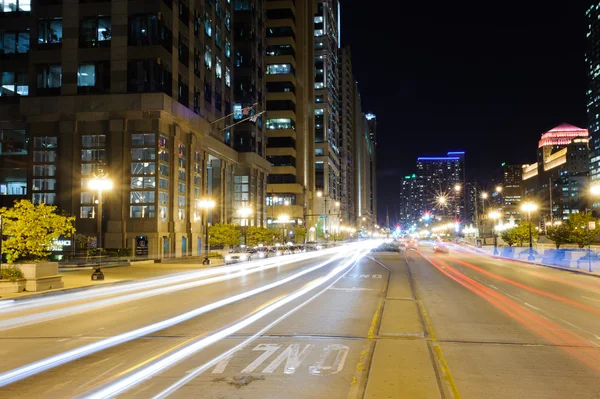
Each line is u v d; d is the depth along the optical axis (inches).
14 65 2257.6
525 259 2009.1
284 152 4542.3
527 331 498.3
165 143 2144.4
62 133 2080.5
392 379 321.1
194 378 327.0
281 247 2795.3
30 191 2098.9
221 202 3009.4
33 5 2145.7
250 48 3430.1
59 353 408.2
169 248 2137.1
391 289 924.0
